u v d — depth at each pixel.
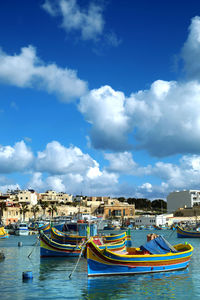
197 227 129.25
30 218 176.12
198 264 39.78
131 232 140.88
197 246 66.69
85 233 55.94
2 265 41.31
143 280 30.03
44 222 148.88
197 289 27.14
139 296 25.38
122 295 25.69
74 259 45.19
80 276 33.09
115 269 31.12
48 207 198.38
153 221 181.75
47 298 25.06
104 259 30.78
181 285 28.41
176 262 33.66
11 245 72.88
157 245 33.72
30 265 41.00
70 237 50.78
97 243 39.59
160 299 24.64
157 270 32.47
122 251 36.72
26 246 69.94
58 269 37.72
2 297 25.47
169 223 184.38
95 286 28.31
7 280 31.70
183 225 161.88
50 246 46.38
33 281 31.14
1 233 97.12
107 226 168.12
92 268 30.84
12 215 168.50
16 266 40.41
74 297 25.28
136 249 35.34
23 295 26.03
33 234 122.12
